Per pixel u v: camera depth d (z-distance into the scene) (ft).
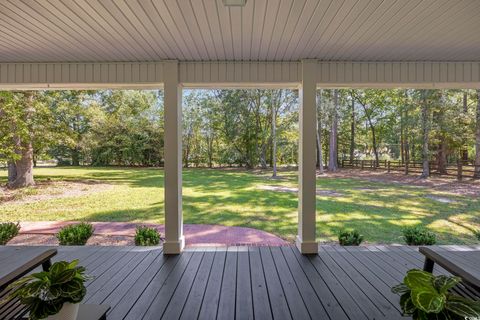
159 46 9.96
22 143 31.78
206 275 9.44
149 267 10.12
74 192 33.37
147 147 51.03
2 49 10.16
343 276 9.36
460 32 8.68
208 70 11.70
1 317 5.13
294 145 51.29
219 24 8.08
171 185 11.67
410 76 11.82
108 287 8.60
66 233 13.38
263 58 11.33
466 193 29.89
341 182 38.06
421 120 36.96
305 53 10.77
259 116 51.67
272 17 7.64
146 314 7.16
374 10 7.21
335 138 52.01
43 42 9.50
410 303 4.06
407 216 22.65
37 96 30.71
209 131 54.39
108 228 19.89
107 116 47.03
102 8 7.11
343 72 11.76
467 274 5.56
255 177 44.68
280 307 7.49
